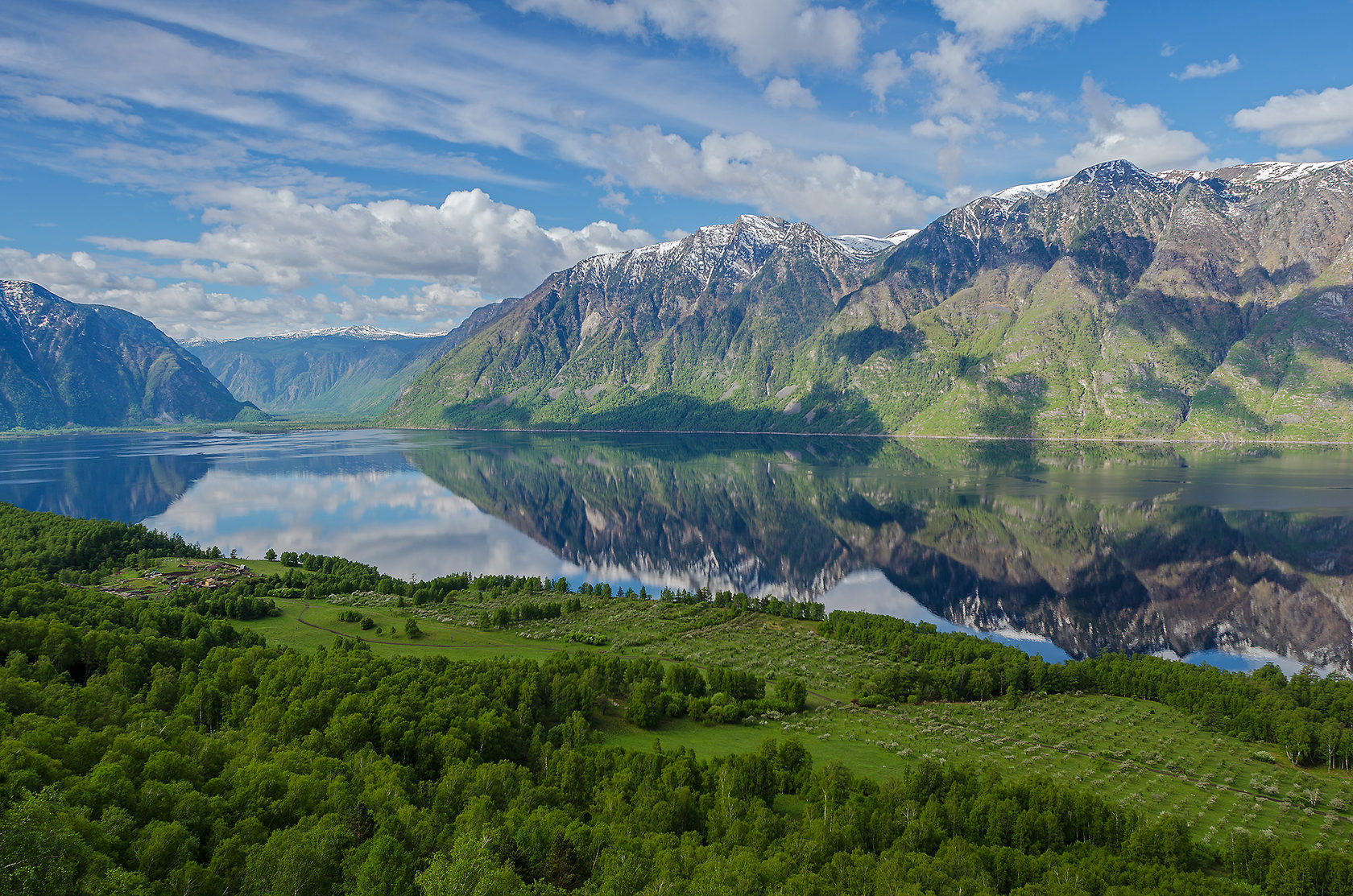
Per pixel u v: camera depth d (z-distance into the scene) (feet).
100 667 485.56
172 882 257.75
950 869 298.15
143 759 336.49
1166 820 347.15
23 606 565.94
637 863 283.18
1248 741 477.36
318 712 411.95
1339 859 303.68
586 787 358.02
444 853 285.43
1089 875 303.68
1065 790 351.87
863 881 285.43
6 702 385.70
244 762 347.36
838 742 462.60
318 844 272.92
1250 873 319.06
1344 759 436.76
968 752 453.17
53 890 232.12
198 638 557.33
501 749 394.93
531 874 284.20
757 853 304.09
